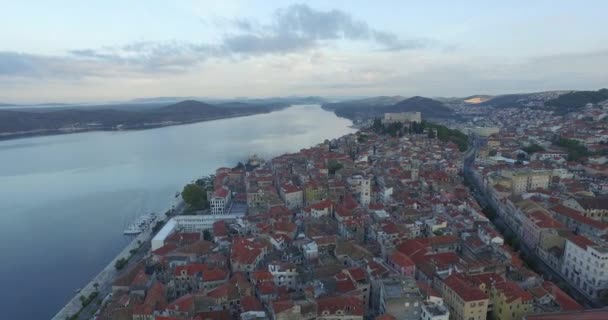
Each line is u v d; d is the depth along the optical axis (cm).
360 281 16075
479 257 18288
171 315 14812
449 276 15888
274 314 13388
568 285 18075
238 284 16638
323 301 14075
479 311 14325
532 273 16800
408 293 14188
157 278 19400
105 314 15962
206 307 15400
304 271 17888
